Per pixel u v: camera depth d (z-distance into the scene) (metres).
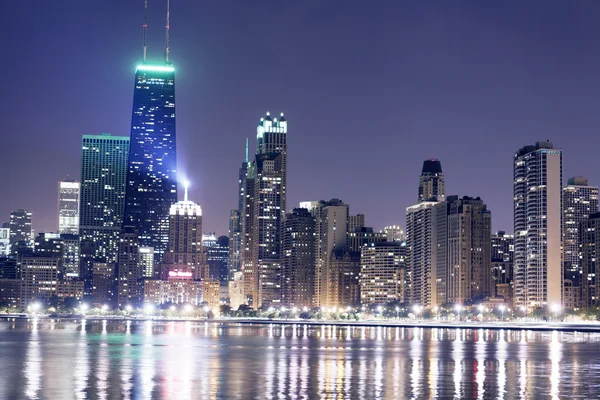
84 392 156.50
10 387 164.12
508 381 178.75
